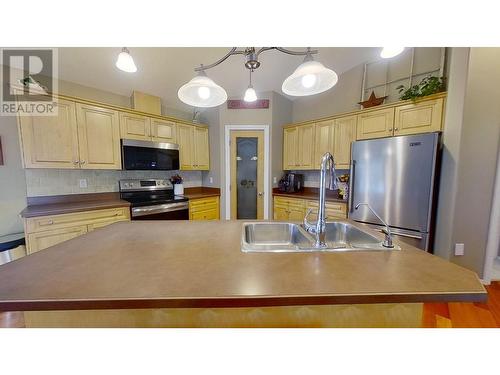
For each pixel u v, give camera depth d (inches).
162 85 118.0
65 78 98.3
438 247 89.3
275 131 143.3
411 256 38.5
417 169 82.7
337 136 121.8
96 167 99.5
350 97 130.8
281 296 26.4
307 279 30.2
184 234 51.4
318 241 47.1
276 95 142.3
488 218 85.1
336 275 31.5
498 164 83.5
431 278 30.6
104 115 101.3
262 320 33.2
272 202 144.7
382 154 91.1
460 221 85.5
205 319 33.3
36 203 95.0
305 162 137.9
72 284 28.8
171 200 117.3
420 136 81.6
